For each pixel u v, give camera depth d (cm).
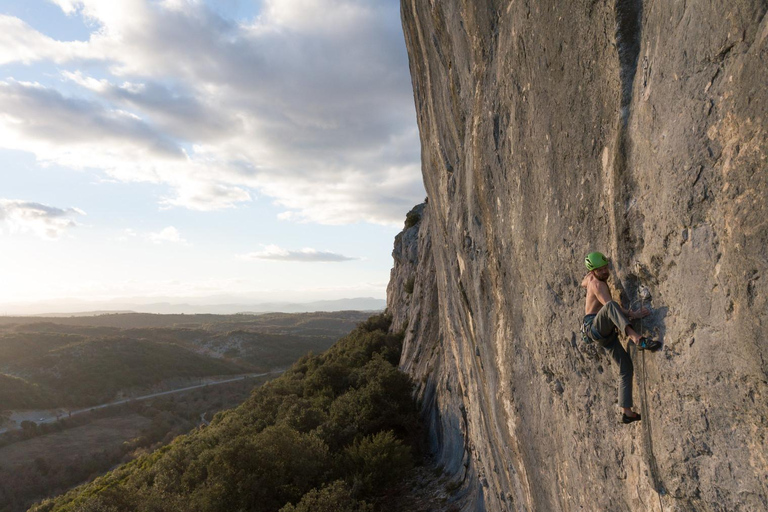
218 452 1745
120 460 7000
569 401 541
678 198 312
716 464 304
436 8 898
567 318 510
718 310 286
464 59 805
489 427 1015
